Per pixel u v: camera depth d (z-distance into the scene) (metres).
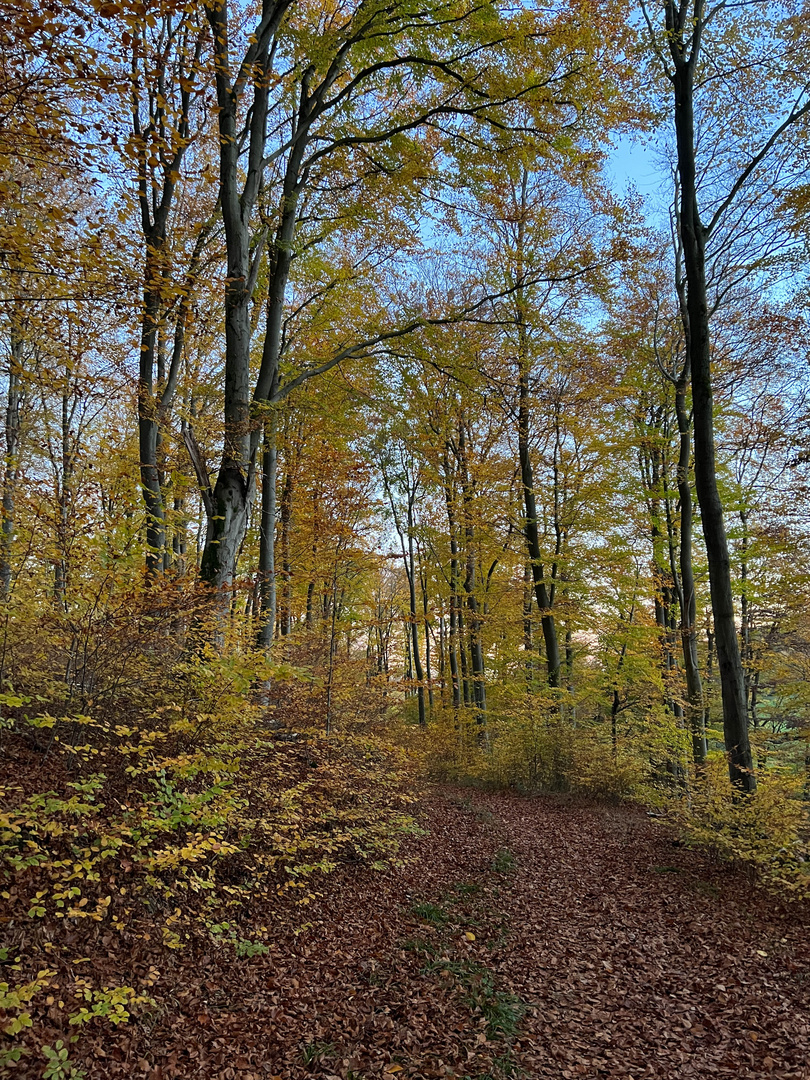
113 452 8.48
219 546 9.03
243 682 6.66
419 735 15.70
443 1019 4.56
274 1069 3.83
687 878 8.17
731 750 9.28
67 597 6.22
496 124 10.23
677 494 15.52
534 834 10.94
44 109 4.69
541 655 19.62
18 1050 3.04
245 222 9.62
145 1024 3.88
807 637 15.61
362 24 10.14
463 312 11.40
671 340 14.59
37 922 4.18
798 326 11.97
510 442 19.36
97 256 5.50
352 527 11.16
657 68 10.19
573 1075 4.03
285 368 12.51
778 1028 4.57
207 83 5.48
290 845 6.33
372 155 11.59
